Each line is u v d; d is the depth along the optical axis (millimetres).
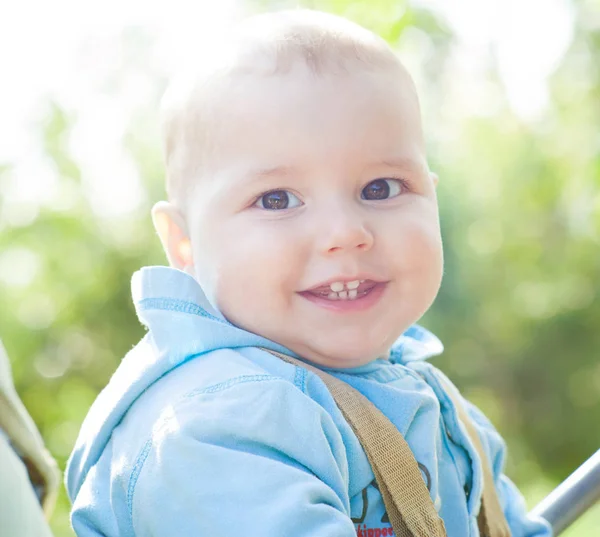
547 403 7324
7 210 5496
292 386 1084
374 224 1208
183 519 999
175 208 1318
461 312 6941
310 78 1212
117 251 5812
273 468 1007
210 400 1064
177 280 1216
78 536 1122
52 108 5383
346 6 3988
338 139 1193
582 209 6531
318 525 975
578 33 5176
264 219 1195
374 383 1232
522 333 7266
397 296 1226
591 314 7191
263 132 1198
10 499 842
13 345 5438
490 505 1358
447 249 6762
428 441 1229
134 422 1122
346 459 1106
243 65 1240
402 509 1115
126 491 1066
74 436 5105
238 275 1202
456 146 6656
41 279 5676
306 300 1197
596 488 1385
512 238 6961
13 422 937
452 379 7031
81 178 5531
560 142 6328
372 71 1243
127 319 5852
